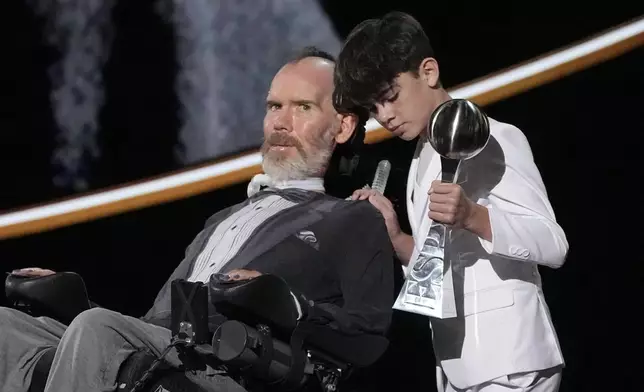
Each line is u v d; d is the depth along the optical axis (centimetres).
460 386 786
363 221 860
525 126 1192
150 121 1291
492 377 767
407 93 792
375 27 802
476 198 778
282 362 738
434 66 798
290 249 840
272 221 865
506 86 1199
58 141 1305
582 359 1148
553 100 1185
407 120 798
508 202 768
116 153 1296
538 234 748
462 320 782
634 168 1155
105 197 1295
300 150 905
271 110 917
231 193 1270
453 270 788
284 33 1259
